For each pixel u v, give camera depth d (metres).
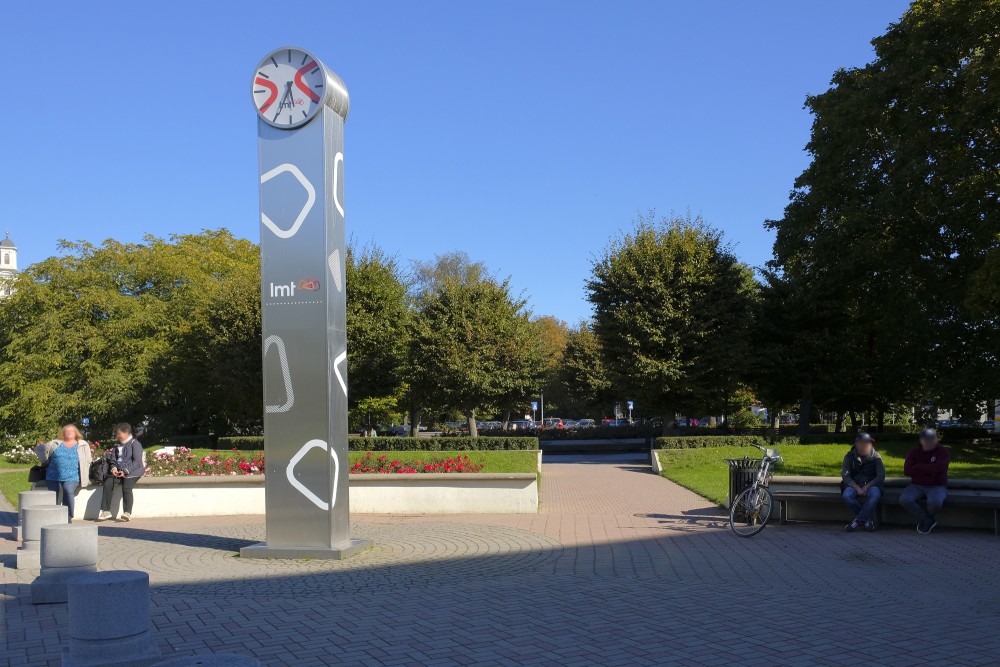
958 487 12.25
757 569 9.27
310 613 7.22
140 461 14.81
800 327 29.97
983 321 24.66
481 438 28.81
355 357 29.92
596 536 11.93
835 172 26.89
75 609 5.16
